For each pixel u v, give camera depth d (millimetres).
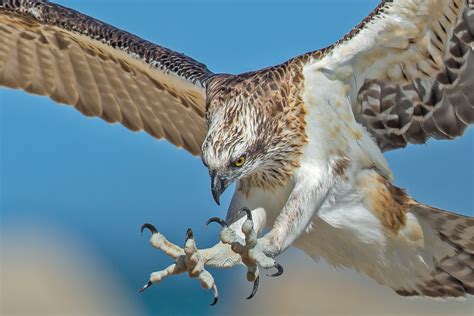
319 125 14742
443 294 15758
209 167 14562
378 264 15422
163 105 16453
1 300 25391
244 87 14836
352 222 15039
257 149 14594
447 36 14711
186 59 16078
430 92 15164
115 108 16719
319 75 14781
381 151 15258
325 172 14711
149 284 13906
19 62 16859
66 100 16812
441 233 15344
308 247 15438
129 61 16203
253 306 22750
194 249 13836
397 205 15172
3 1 16484
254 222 14875
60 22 16391
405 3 14492
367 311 22531
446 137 15336
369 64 14938
